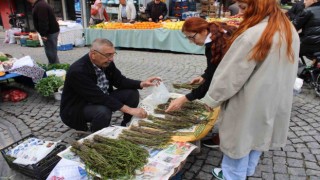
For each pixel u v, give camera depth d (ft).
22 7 47.98
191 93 7.86
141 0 38.96
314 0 15.26
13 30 39.75
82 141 8.05
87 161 7.12
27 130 12.48
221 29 7.95
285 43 5.62
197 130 8.84
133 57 26.43
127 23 31.58
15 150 9.21
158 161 7.37
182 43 27.17
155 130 8.83
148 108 10.37
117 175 6.79
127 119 11.57
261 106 5.98
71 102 10.27
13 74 15.29
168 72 20.74
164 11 33.30
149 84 10.84
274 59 5.64
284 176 8.87
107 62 9.45
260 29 5.49
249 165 7.43
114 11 39.68
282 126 6.53
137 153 7.48
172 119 9.43
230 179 7.20
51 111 14.37
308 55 16.05
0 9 50.88
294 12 23.04
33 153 8.86
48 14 20.08
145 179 6.72
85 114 10.12
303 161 9.60
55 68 18.69
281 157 9.84
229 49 5.86
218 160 9.71
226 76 5.82
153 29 28.40
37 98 16.28
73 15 48.03
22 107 15.06
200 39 8.24
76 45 33.71
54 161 8.69
